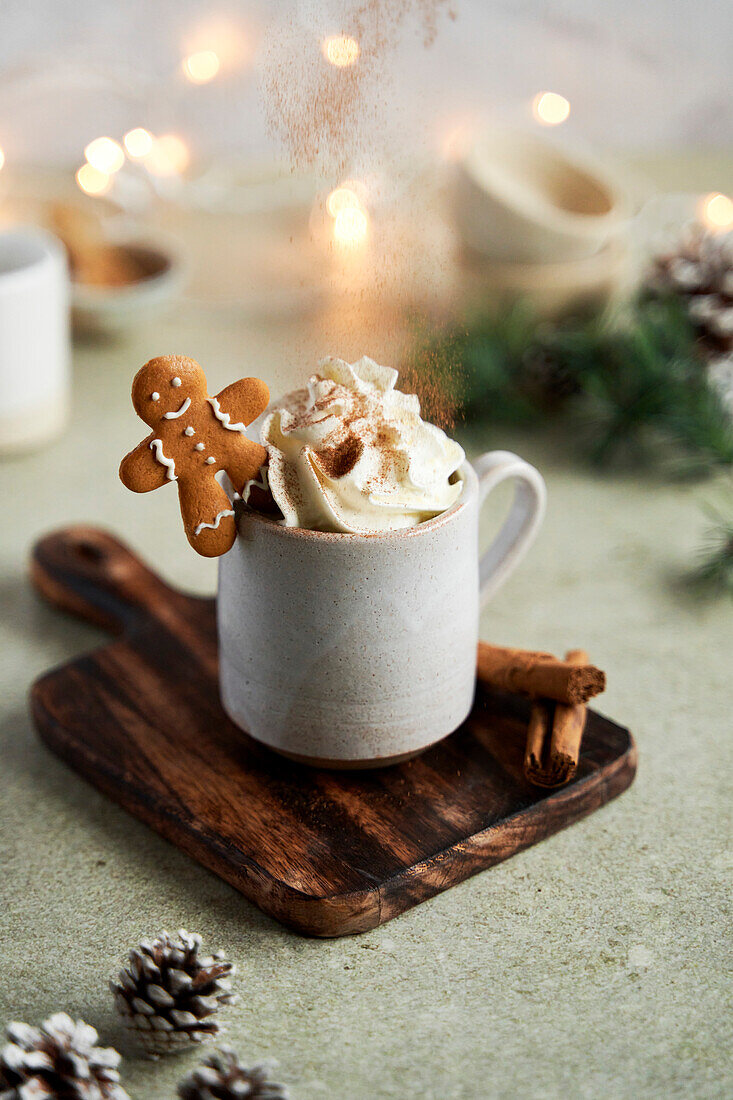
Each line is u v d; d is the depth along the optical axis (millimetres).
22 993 628
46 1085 573
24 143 1383
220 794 685
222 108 1396
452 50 1399
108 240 1061
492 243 955
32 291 886
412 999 627
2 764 725
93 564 815
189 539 647
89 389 1013
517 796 685
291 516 646
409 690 668
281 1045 612
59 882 669
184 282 1076
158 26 1346
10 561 851
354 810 677
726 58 1441
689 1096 599
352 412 658
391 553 644
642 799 710
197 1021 597
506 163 1040
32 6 1318
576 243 951
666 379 906
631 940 649
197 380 630
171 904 661
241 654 676
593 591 836
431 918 656
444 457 665
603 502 907
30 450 939
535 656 724
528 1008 625
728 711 759
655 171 1382
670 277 952
